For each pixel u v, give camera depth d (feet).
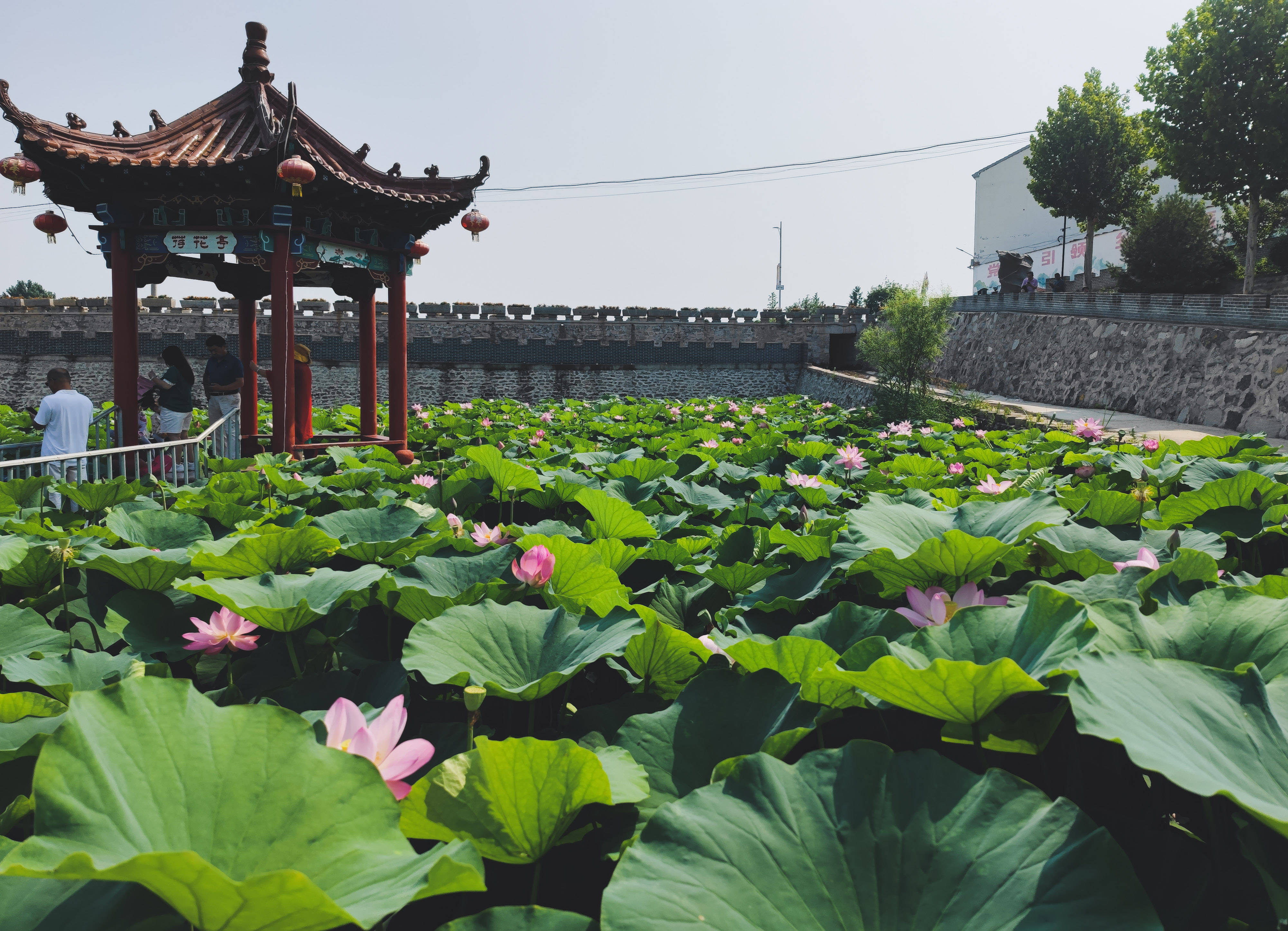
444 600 9.13
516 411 59.47
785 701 6.38
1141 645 6.17
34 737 5.76
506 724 7.86
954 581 9.50
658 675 8.07
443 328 115.75
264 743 4.29
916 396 69.46
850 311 128.88
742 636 8.59
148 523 14.07
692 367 122.93
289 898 3.01
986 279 176.14
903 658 6.19
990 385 104.94
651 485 20.61
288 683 8.57
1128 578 8.36
